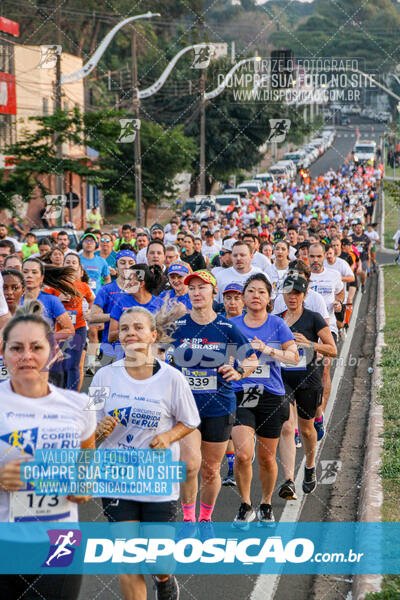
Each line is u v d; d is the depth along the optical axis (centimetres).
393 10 8706
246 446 714
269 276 1202
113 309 842
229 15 8231
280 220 3656
